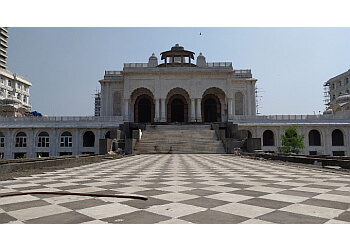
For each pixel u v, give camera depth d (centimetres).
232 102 4194
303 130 3353
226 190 506
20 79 6250
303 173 815
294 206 376
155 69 3828
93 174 809
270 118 3447
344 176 734
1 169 794
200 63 4109
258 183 598
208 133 2688
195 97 3812
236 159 1552
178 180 654
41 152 3319
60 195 462
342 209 359
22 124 3397
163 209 361
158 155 1989
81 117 3450
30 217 327
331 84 6494
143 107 4097
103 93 4228
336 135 3644
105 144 1947
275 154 1539
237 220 312
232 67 3856
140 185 574
